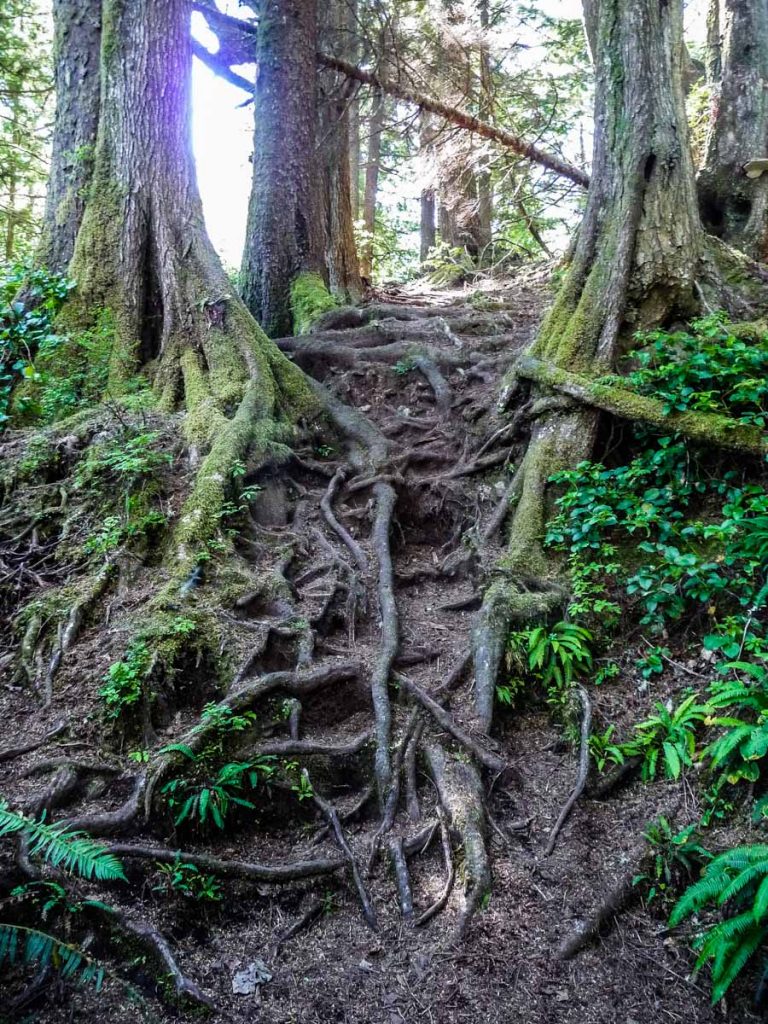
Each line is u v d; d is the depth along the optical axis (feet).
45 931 9.21
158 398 20.34
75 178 23.77
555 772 12.78
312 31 33.55
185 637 13.20
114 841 10.46
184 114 23.11
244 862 10.89
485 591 16.03
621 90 20.31
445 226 60.39
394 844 11.39
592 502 16.40
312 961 9.92
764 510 13.93
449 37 40.09
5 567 15.42
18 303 21.38
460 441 21.43
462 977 9.70
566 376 18.39
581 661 14.20
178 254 22.07
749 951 9.11
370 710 13.51
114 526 15.92
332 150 37.55
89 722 12.00
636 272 19.67
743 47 27.58
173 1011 8.97
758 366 16.65
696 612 14.34
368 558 17.24
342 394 24.34
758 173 26.00
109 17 23.02
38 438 18.63
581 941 10.19
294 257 32.22
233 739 12.02
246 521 16.97
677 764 12.05
